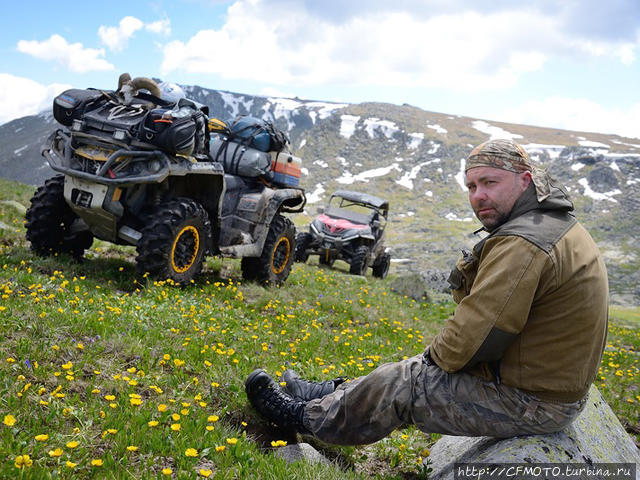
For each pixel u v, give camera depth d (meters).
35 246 6.93
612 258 163.88
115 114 6.24
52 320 4.29
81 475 2.52
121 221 6.67
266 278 8.70
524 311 2.47
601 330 2.57
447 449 3.42
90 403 3.22
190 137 6.16
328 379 4.80
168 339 4.65
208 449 2.87
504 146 2.66
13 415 2.85
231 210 8.42
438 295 15.09
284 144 9.00
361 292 11.04
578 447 2.76
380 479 3.11
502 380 2.64
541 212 2.63
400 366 2.91
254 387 3.50
